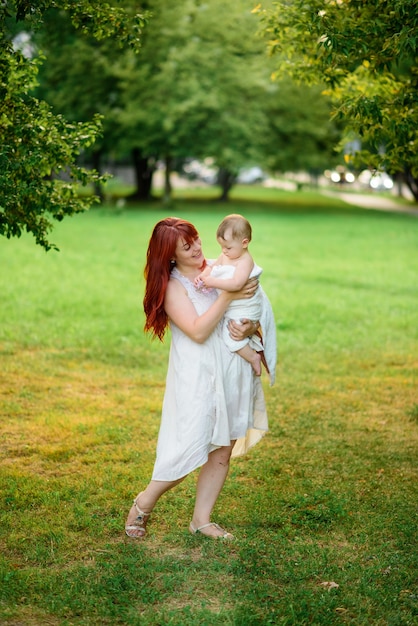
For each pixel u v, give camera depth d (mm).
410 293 14219
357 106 6531
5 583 3996
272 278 15578
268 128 33906
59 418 6973
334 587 4039
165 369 8898
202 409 4387
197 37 32406
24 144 5836
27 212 6262
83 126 6258
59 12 14086
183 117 32188
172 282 4465
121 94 32438
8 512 4977
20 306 11898
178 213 31203
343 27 6098
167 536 4617
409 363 9375
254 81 32188
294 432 6797
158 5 31797
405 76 8117
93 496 5254
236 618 3699
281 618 3695
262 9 7664
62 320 11109
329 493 5309
